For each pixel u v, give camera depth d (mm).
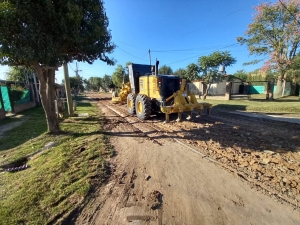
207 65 16812
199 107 6703
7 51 3164
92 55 5008
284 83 17672
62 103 7809
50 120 5129
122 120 7156
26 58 3330
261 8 14258
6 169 3066
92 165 3121
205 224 1834
